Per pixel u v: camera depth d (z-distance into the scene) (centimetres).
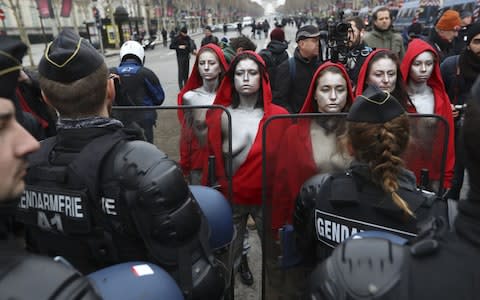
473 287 58
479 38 291
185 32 1067
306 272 159
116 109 199
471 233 60
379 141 114
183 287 108
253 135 224
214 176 212
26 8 3431
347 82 223
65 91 103
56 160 107
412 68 258
